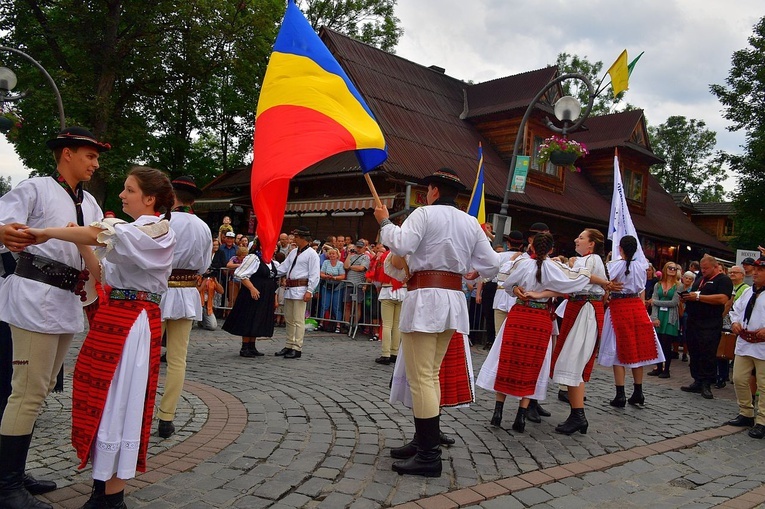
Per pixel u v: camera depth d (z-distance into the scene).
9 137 13.14
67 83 18.42
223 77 24.16
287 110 4.03
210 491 3.56
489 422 5.70
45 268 3.18
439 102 20.56
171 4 18.27
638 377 6.96
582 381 5.56
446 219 4.15
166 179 3.33
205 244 4.67
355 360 8.56
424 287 4.14
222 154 28.94
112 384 3.01
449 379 4.50
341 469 4.07
